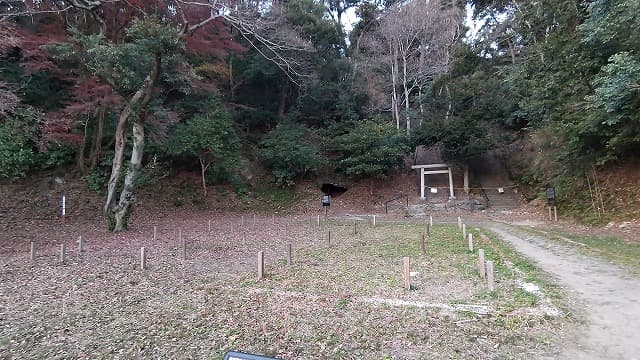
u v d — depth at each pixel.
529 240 10.66
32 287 6.61
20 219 14.02
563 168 15.82
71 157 17.78
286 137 22.31
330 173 24.02
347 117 24.48
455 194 21.56
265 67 21.95
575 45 11.59
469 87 19.95
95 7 12.34
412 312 5.11
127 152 18.22
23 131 15.20
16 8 14.25
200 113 20.41
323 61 23.81
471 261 8.16
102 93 15.30
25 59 15.41
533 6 13.77
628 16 9.19
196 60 19.36
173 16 14.94
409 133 22.38
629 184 12.96
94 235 12.25
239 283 6.71
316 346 4.14
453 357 3.87
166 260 8.70
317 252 9.52
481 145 19.52
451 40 23.48
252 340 4.32
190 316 5.11
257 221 16.83
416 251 9.38
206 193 20.33
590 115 11.46
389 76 25.89
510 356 3.89
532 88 14.12
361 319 4.89
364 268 7.72
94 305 5.66
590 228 12.30
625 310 5.07
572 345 4.12
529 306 5.26
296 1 22.52
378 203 22.03
